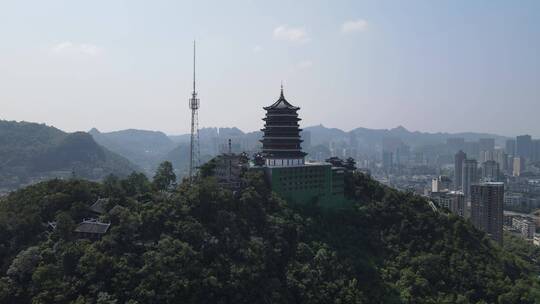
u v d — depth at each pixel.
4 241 189.50
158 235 198.25
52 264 172.62
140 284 170.88
